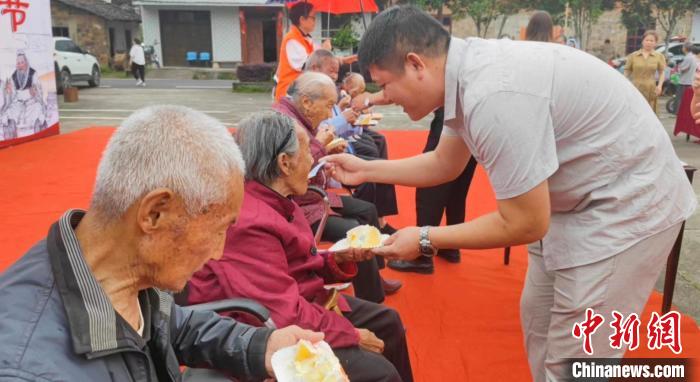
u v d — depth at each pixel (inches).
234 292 65.9
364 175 93.3
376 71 65.7
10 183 215.2
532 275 80.7
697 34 693.3
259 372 53.3
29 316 35.2
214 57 916.6
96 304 36.6
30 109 302.7
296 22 191.0
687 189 69.7
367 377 70.6
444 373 96.8
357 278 105.3
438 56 63.6
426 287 129.4
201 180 36.6
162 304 47.1
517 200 61.0
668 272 111.6
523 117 58.7
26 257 37.7
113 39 1064.8
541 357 82.1
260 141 75.0
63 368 34.6
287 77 191.5
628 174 64.3
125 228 37.1
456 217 143.2
